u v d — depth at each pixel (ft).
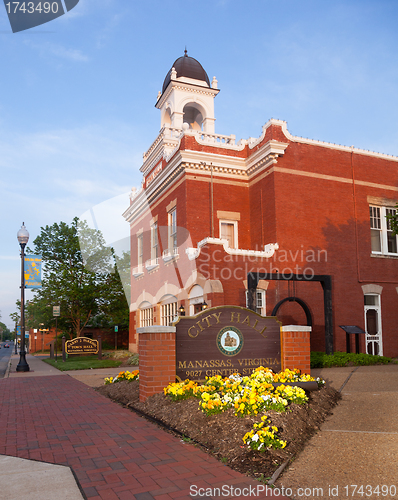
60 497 12.12
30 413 24.53
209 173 57.62
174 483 13.10
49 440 18.19
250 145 59.72
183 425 18.98
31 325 130.72
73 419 22.47
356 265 57.67
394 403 22.86
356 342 54.60
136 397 26.27
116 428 20.13
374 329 58.80
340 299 55.62
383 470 13.55
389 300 60.03
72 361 68.23
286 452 15.34
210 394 20.58
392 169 63.57
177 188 58.90
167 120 79.51
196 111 80.69
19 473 14.07
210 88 74.38
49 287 87.45
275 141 53.52
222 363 26.55
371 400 24.14
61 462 15.19
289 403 20.33
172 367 25.08
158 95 79.92
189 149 56.75
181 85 72.74
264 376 24.18
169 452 16.17
